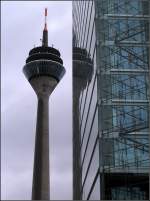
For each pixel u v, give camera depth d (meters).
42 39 155.88
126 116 56.69
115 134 55.12
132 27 62.88
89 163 65.00
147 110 57.25
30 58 143.75
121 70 59.88
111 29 62.53
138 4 64.44
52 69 141.38
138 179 52.59
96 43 61.34
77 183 83.62
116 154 53.91
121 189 51.97
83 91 78.88
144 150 54.53
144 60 60.81
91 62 67.25
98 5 63.91
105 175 52.50
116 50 61.19
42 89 139.88
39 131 128.50
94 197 57.50
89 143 65.88
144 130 55.88
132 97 58.16
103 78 58.97
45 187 118.44
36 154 124.00
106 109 56.88
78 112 88.56
